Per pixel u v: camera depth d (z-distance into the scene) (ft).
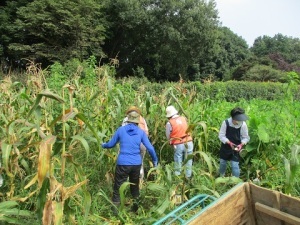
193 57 98.68
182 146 14.85
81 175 8.63
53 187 7.61
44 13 67.51
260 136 15.31
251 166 16.05
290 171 10.23
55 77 23.93
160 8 88.07
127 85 21.74
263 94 57.98
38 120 8.84
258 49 240.12
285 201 7.59
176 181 12.69
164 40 93.91
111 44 96.22
